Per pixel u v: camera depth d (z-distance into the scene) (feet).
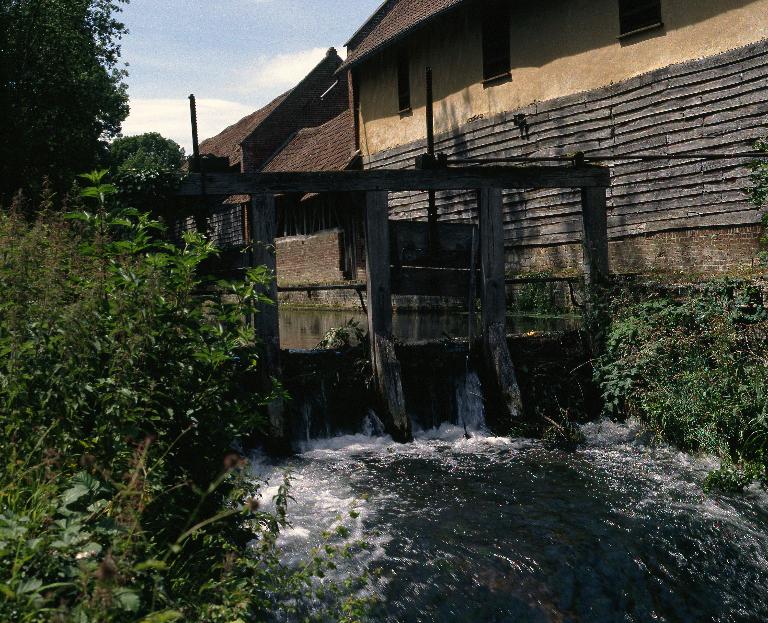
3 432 11.53
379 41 59.88
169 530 12.58
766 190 28.96
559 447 26.35
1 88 66.74
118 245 14.19
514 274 52.24
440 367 29.48
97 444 11.83
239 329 14.92
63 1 73.26
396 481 23.06
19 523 9.23
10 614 8.01
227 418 14.44
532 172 29.86
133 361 12.28
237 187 26.18
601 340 29.66
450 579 16.46
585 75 46.03
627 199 44.39
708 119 39.40
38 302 12.84
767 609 15.66
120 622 8.77
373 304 28.04
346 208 66.23
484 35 53.21
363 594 15.64
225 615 10.77
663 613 15.48
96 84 76.13
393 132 63.21
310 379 27.45
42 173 69.62
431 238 29.53
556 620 15.14
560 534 18.70
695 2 39.58
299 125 92.53
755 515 19.61
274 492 21.93
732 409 22.84
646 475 22.84
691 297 26.99
